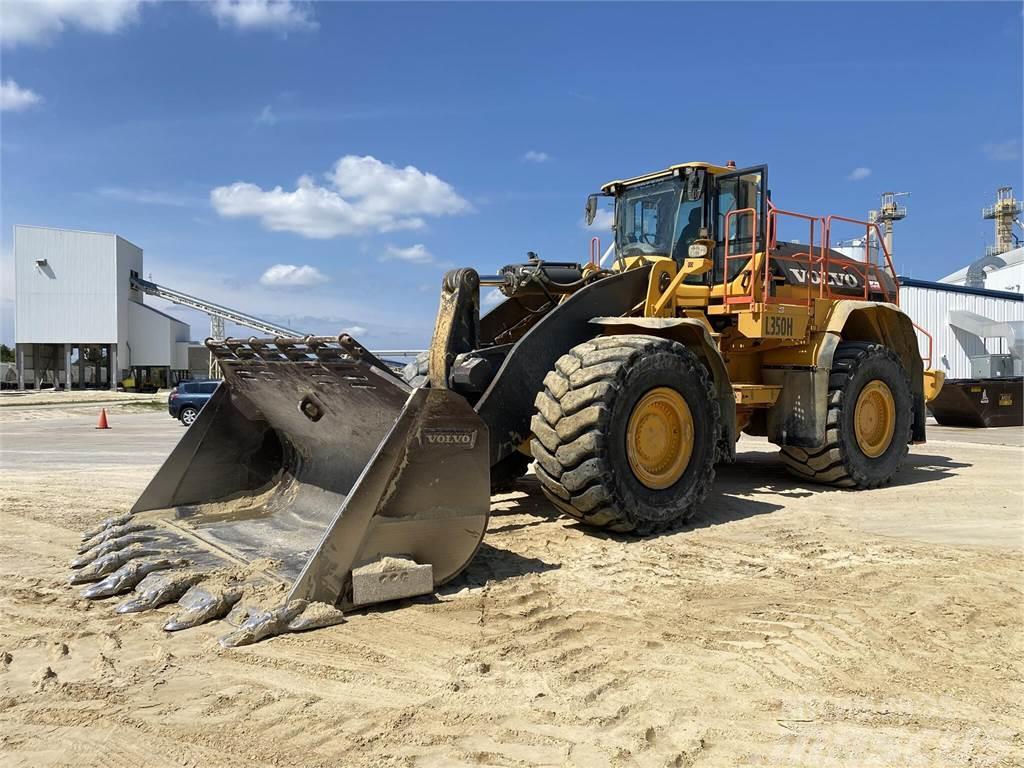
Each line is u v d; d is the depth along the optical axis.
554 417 4.58
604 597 3.68
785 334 6.34
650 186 6.89
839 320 6.66
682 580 3.97
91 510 5.93
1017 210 45.25
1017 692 2.69
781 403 6.93
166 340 40.50
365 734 2.32
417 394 3.56
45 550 4.60
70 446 12.00
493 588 3.78
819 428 6.62
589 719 2.43
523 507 5.89
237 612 3.21
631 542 4.77
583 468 4.53
